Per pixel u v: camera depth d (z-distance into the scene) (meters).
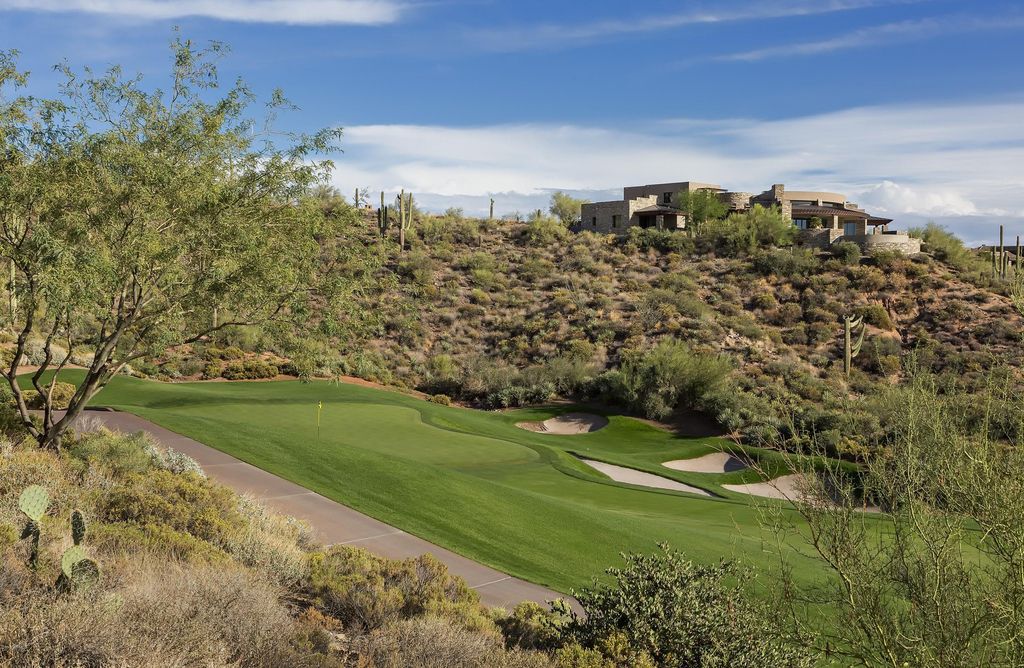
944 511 5.59
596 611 9.06
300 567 10.89
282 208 15.12
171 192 13.52
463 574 13.06
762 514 7.46
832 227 78.88
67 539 8.86
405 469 18.98
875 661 5.89
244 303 14.85
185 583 7.63
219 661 6.25
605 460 29.25
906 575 5.84
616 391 44.12
